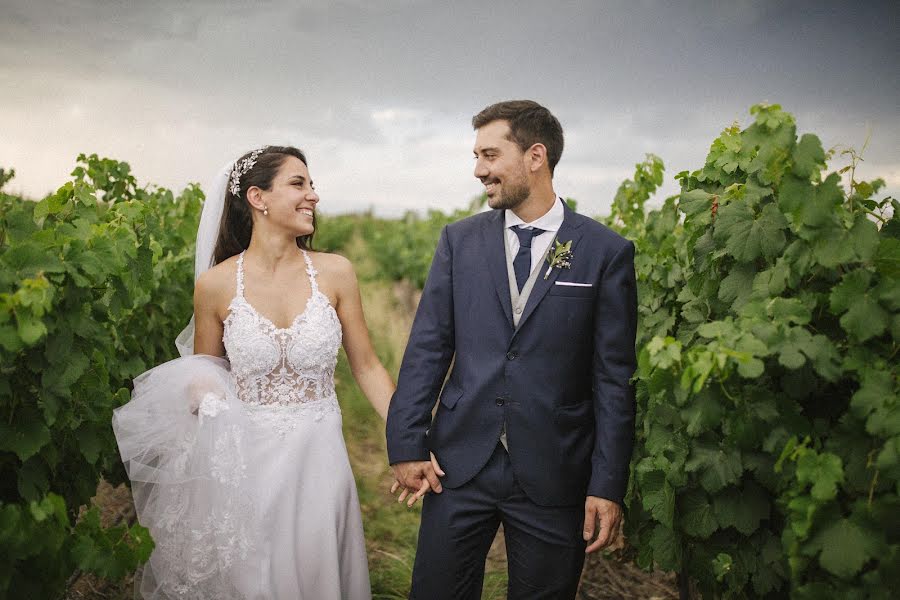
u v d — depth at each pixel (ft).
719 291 7.58
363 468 16.97
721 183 8.89
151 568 8.45
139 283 10.01
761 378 6.66
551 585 8.17
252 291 9.12
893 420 5.58
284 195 9.06
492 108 8.29
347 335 9.71
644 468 9.00
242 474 8.40
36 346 6.98
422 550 8.48
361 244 59.67
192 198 15.79
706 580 7.75
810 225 6.22
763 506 7.02
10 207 9.63
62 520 6.50
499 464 8.17
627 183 14.69
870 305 6.04
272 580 8.37
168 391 8.66
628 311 8.20
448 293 8.57
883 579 5.52
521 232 8.40
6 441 6.91
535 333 8.11
